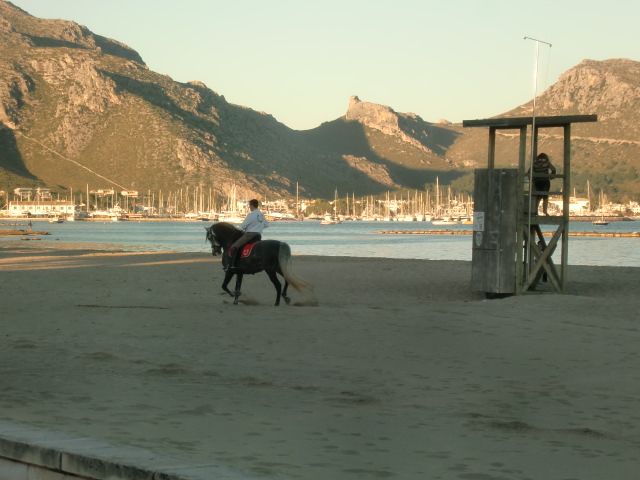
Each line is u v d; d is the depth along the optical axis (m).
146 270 35.03
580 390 10.45
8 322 16.44
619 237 108.94
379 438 7.67
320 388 10.35
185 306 19.77
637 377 11.39
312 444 7.33
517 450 7.32
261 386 10.41
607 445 7.60
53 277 30.59
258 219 20.12
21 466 5.97
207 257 47.16
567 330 15.84
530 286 23.39
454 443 7.54
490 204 22.73
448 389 10.42
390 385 10.63
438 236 124.94
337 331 15.41
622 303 20.06
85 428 7.73
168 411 8.71
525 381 11.04
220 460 6.59
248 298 22.67
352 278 30.62
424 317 17.41
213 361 12.28
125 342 13.98
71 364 11.78
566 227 22.83
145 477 5.23
